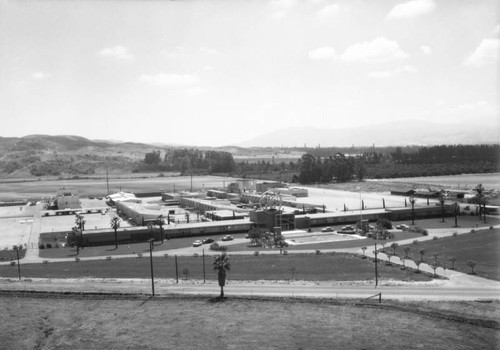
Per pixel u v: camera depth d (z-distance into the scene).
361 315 91.88
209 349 80.69
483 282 113.75
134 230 188.88
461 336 80.56
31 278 132.62
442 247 155.38
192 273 132.12
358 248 160.00
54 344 86.00
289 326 88.06
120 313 98.94
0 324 94.69
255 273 129.62
